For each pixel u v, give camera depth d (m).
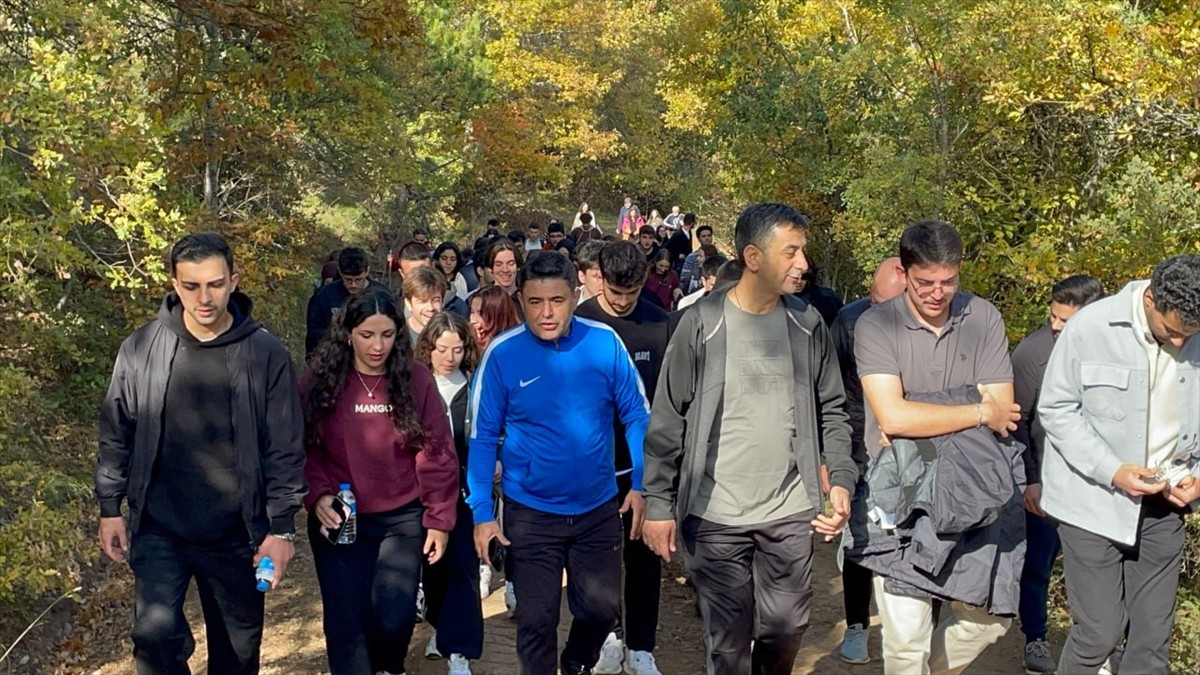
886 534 4.50
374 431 4.98
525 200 39.16
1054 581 7.42
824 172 17.41
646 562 5.74
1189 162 9.98
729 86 19.56
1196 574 7.31
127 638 7.21
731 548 4.61
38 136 6.85
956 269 4.38
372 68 16.52
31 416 8.97
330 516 4.94
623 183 44.25
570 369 4.91
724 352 4.54
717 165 28.41
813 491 4.55
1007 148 12.88
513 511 4.96
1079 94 10.41
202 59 10.45
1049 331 5.58
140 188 7.46
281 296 14.43
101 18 7.77
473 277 12.42
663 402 4.64
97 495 4.57
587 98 37.56
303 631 6.99
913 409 4.41
